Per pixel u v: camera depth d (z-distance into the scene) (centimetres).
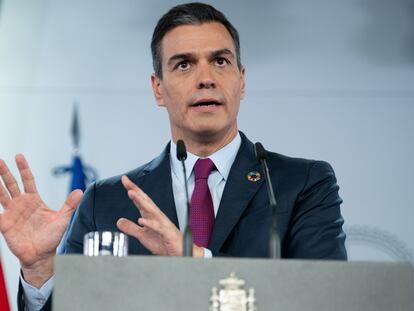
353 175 765
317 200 466
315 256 443
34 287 441
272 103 785
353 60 796
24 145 776
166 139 783
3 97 789
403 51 798
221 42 485
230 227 454
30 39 808
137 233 408
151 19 816
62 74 799
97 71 800
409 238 745
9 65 799
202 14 491
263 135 778
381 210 754
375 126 778
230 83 482
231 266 322
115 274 323
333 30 805
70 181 760
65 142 778
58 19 814
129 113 788
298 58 797
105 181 495
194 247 400
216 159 483
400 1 809
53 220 437
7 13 816
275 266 323
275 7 811
